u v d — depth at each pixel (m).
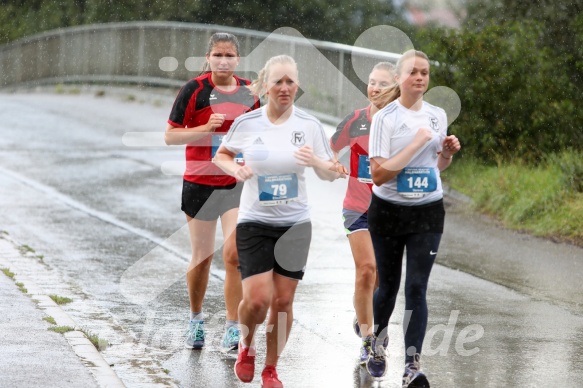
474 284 16.53
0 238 19.69
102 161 29.48
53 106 42.31
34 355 11.40
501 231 20.83
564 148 23.80
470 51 24.61
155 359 12.27
